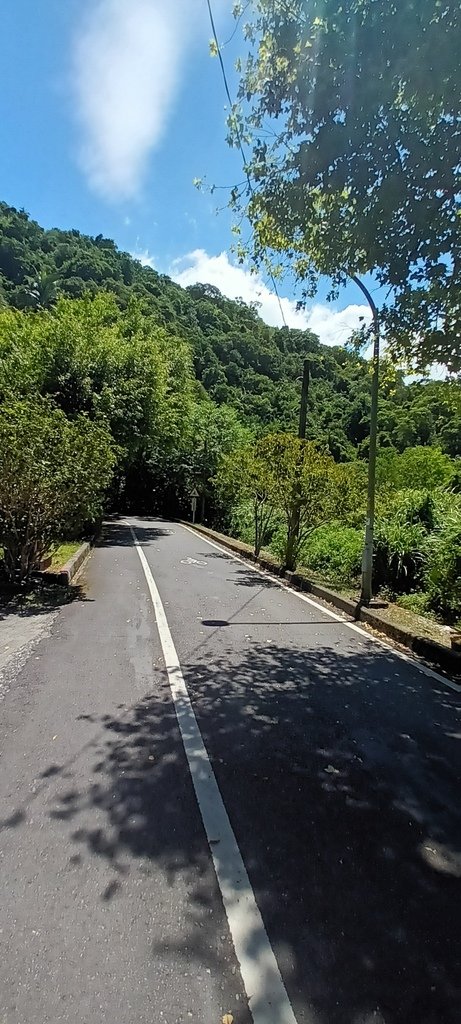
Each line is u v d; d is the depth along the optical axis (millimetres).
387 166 4297
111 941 2139
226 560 14648
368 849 2777
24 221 70688
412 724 4348
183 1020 1836
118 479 27391
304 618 8102
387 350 5695
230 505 25391
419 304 4746
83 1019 1820
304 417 14570
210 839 2791
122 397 18406
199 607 8383
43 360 17891
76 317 20703
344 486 11555
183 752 3693
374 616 7820
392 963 2105
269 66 4594
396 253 4625
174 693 4758
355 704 4719
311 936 2213
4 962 2025
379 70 3906
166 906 2332
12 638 6230
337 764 3637
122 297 46375
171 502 35812
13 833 2770
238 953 2113
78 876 2486
